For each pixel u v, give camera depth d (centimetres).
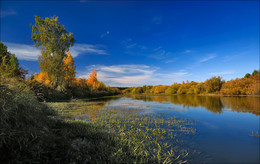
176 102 2350
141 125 828
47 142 344
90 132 574
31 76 891
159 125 838
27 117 392
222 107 1634
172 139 603
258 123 906
